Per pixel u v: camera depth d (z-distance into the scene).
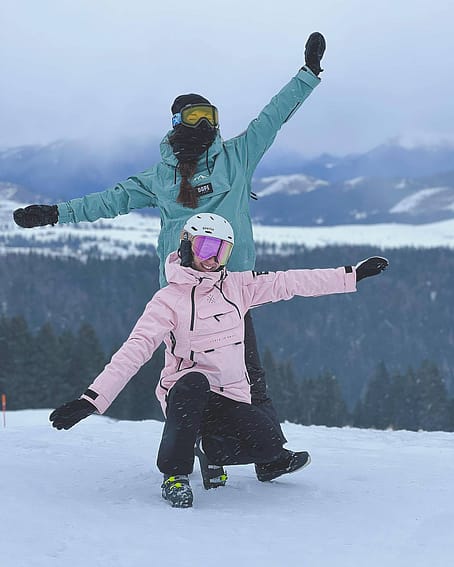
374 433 7.51
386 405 90.88
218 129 4.05
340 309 188.25
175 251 3.72
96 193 4.16
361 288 197.62
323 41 4.15
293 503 3.33
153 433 6.52
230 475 4.05
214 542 2.64
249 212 4.13
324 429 7.93
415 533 2.78
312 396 85.69
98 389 3.25
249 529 2.83
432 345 193.25
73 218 4.12
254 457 3.54
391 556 2.49
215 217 3.62
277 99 4.15
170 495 3.25
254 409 3.55
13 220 4.09
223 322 3.55
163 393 3.61
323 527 2.88
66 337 71.44
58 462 4.22
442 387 91.31
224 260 3.59
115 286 167.25
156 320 3.49
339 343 182.38
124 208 4.16
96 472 3.97
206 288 3.57
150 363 62.19
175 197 3.99
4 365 67.12
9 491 3.27
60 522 2.82
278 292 3.68
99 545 2.56
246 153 4.09
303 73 4.14
